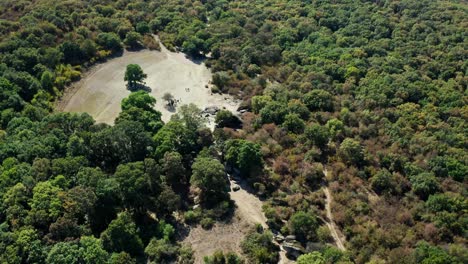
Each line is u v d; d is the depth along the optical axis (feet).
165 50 594.65
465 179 384.27
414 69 547.49
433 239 323.16
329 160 398.42
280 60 577.02
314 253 285.02
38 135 365.20
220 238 315.58
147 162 336.08
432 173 384.68
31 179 307.78
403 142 419.13
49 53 502.38
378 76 521.24
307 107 469.98
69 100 476.54
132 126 368.48
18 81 447.01
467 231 327.26
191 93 505.25
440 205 345.31
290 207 343.46
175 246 301.84
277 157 394.73
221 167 347.77
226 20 654.12
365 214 343.46
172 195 327.26
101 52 553.64
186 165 371.97
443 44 599.98
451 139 424.46
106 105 474.08
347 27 649.20
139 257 293.64
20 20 543.80
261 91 494.59
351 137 431.84
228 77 518.78
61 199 295.89
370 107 469.57
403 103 481.87
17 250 263.90
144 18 637.30
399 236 320.09
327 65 538.88
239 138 409.69
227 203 337.93
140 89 503.61
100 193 307.58
